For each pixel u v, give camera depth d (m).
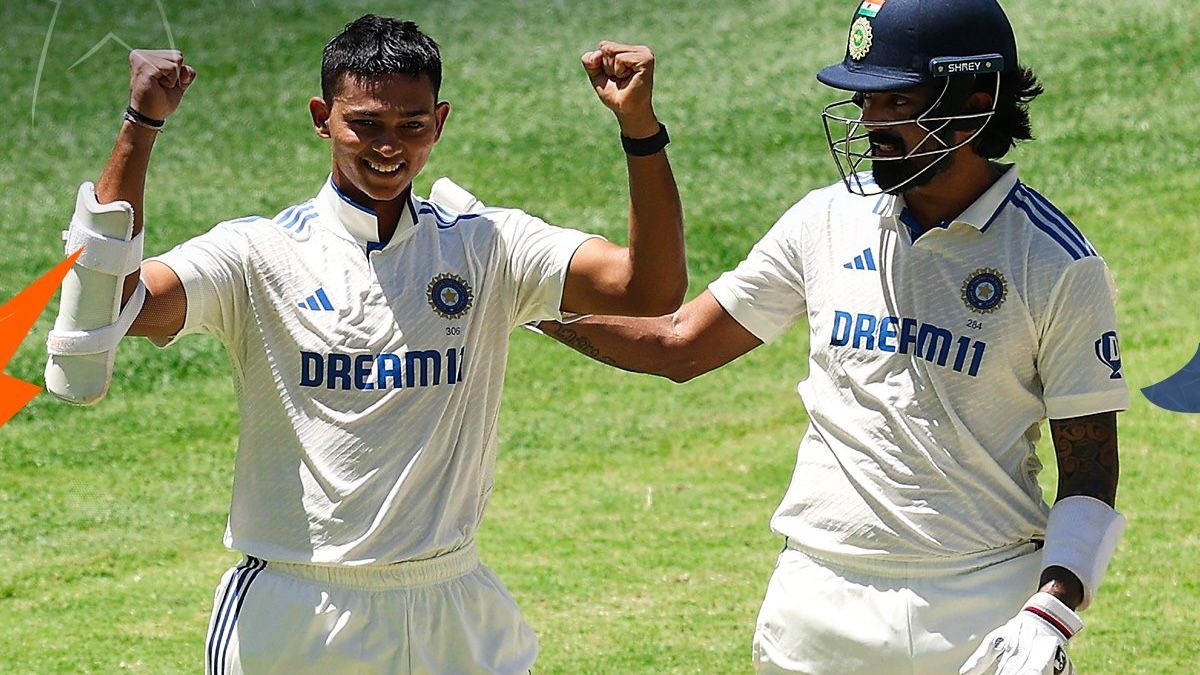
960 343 12.21
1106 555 12.09
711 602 22.19
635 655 20.36
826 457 12.65
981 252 12.23
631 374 32.00
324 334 11.41
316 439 11.46
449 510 11.68
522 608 21.91
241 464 11.80
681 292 11.70
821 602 12.56
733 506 26.00
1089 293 12.08
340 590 11.54
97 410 29.75
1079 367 12.14
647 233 11.33
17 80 44.88
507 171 40.72
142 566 23.89
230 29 49.06
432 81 11.27
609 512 25.77
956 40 12.03
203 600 22.64
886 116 12.22
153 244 35.84
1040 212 12.32
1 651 20.64
